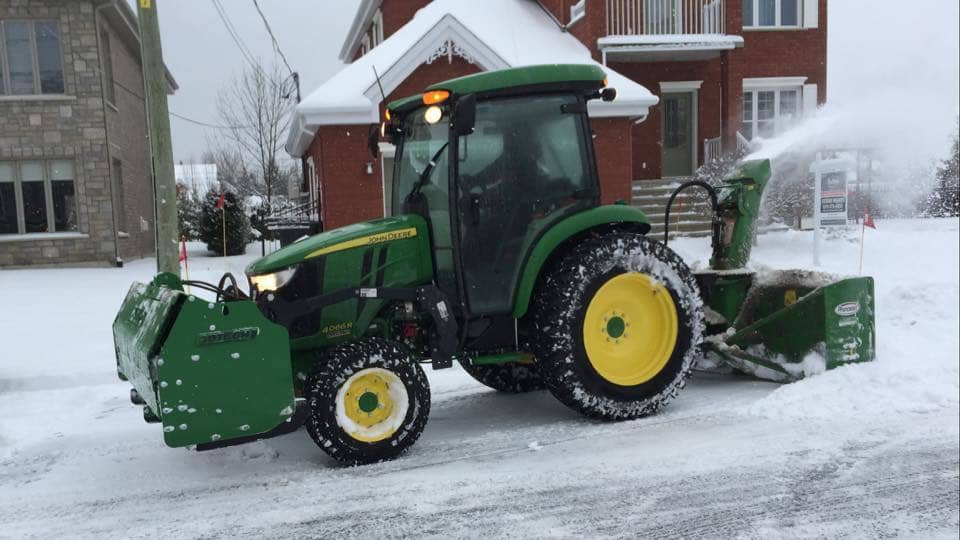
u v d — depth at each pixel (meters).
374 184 12.59
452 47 12.76
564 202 4.55
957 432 4.12
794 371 5.05
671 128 17.38
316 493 3.69
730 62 16.05
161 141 7.26
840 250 12.07
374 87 12.24
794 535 3.09
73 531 3.41
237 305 3.73
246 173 25.91
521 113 4.45
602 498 3.49
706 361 5.66
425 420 4.19
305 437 4.66
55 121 16.23
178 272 7.43
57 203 16.56
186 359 3.62
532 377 5.63
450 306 4.31
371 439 4.05
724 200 5.56
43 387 6.30
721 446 4.08
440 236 4.38
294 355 4.24
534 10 16.56
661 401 4.66
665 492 3.53
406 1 17.78
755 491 3.50
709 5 15.93
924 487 3.49
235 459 4.27
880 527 3.14
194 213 26.75
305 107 11.96
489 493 3.61
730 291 5.52
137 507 3.65
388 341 4.16
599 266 4.45
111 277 14.16
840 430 4.22
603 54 15.02
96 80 16.36
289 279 4.11
